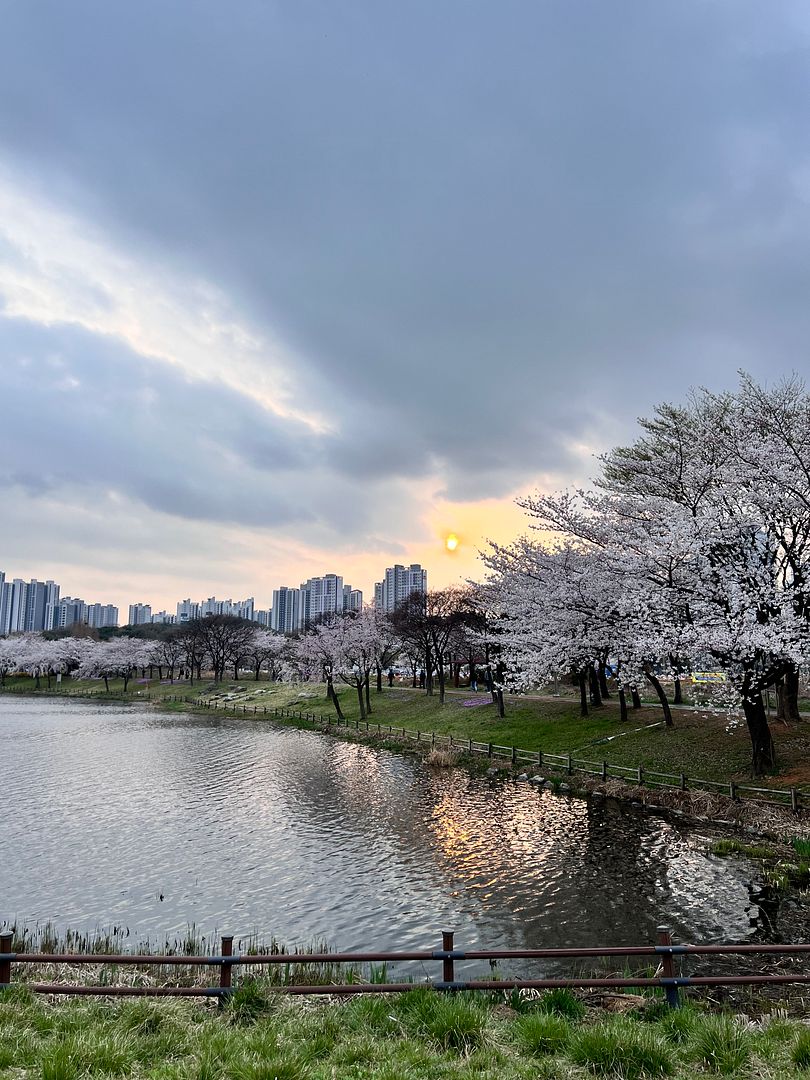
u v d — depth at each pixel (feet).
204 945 53.16
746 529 86.69
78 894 67.31
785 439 87.81
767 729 89.81
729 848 71.31
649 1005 32.12
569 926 54.75
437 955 32.01
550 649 107.55
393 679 317.01
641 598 88.48
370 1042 26.30
